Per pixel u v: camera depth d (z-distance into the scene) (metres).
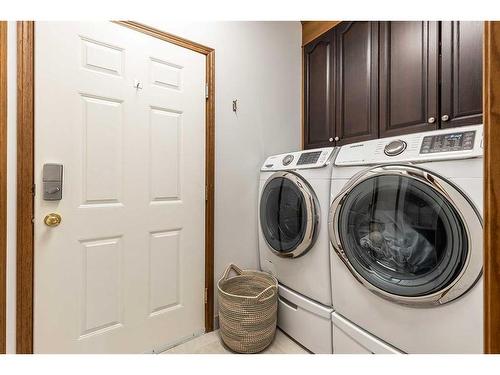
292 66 2.01
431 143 0.97
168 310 1.48
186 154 1.52
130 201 1.34
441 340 0.91
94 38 1.23
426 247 0.95
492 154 0.49
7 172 1.05
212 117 1.60
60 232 1.16
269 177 1.69
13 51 1.06
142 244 1.38
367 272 1.11
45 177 1.12
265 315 1.43
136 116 1.35
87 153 1.22
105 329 1.28
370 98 1.58
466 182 0.85
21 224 1.07
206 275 1.61
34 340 1.11
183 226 1.52
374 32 1.56
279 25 1.94
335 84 1.80
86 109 1.21
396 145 1.07
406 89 1.42
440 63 1.29
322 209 1.34
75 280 1.20
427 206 0.95
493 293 0.50
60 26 1.15
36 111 1.10
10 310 1.07
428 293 0.92
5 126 1.04
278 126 1.93
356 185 1.15
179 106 1.48
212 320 1.63
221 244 1.67
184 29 1.50
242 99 1.75
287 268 1.56
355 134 1.67
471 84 1.18
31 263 1.09
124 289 1.33
